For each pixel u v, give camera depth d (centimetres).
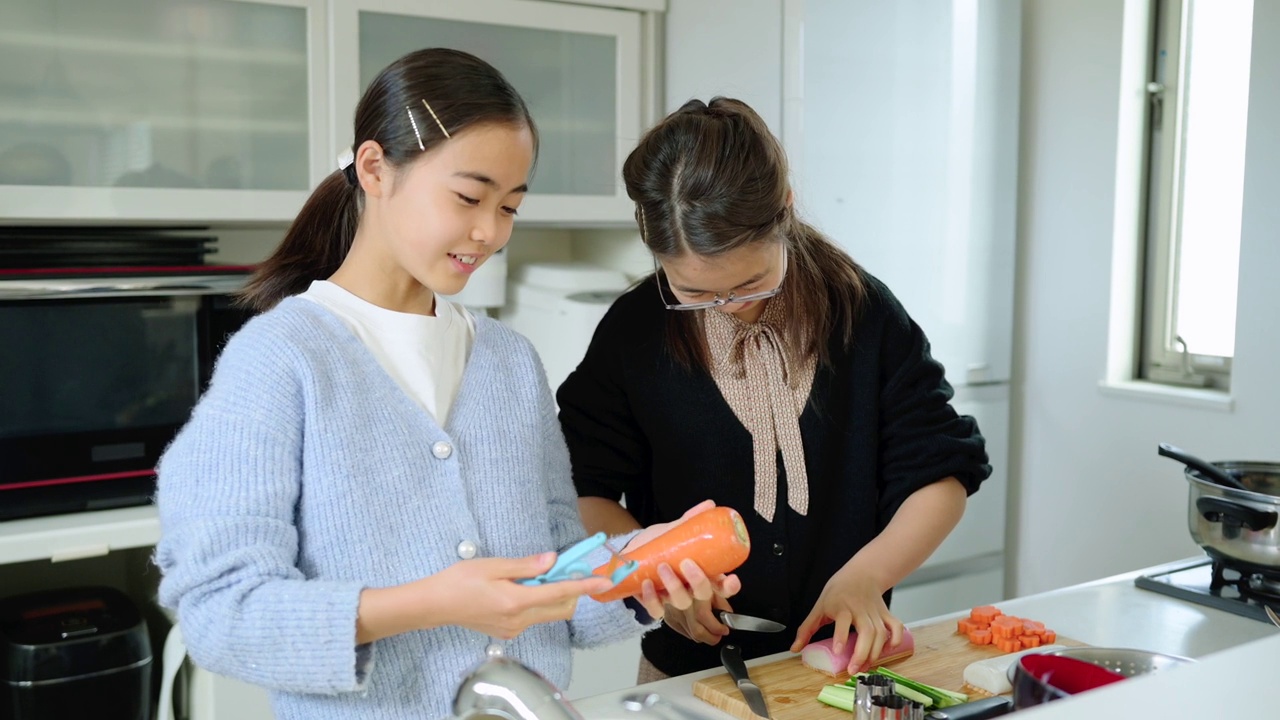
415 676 96
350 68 219
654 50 256
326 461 92
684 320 138
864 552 131
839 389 139
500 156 94
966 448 138
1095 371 265
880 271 246
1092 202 263
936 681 115
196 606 86
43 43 192
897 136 244
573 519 112
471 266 97
